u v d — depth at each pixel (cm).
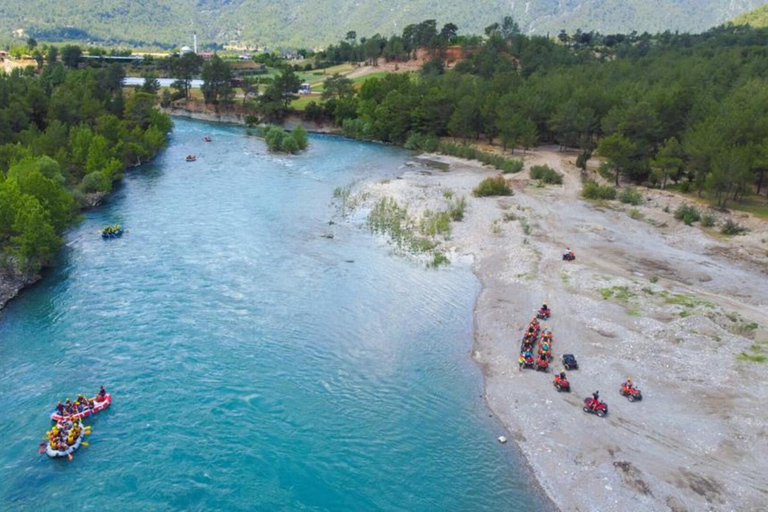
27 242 6569
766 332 5684
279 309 6225
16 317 5906
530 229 8838
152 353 5303
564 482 3903
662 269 7425
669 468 3966
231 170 12619
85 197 9600
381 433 4378
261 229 8694
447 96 16250
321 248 8000
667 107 12219
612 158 11106
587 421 4462
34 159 9331
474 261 7769
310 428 4397
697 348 5369
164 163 13150
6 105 13162
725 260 7712
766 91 12206
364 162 14025
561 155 14475
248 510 3612
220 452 4103
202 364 5166
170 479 3847
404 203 10119
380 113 17250
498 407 4709
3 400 4581
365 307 6347
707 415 4472
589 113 14175
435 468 4038
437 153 15412
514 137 14512
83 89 15788
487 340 5725
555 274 7162
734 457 4034
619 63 19788
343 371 5156
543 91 16475
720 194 9638
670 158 10694
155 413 4491
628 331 5744
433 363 5328
